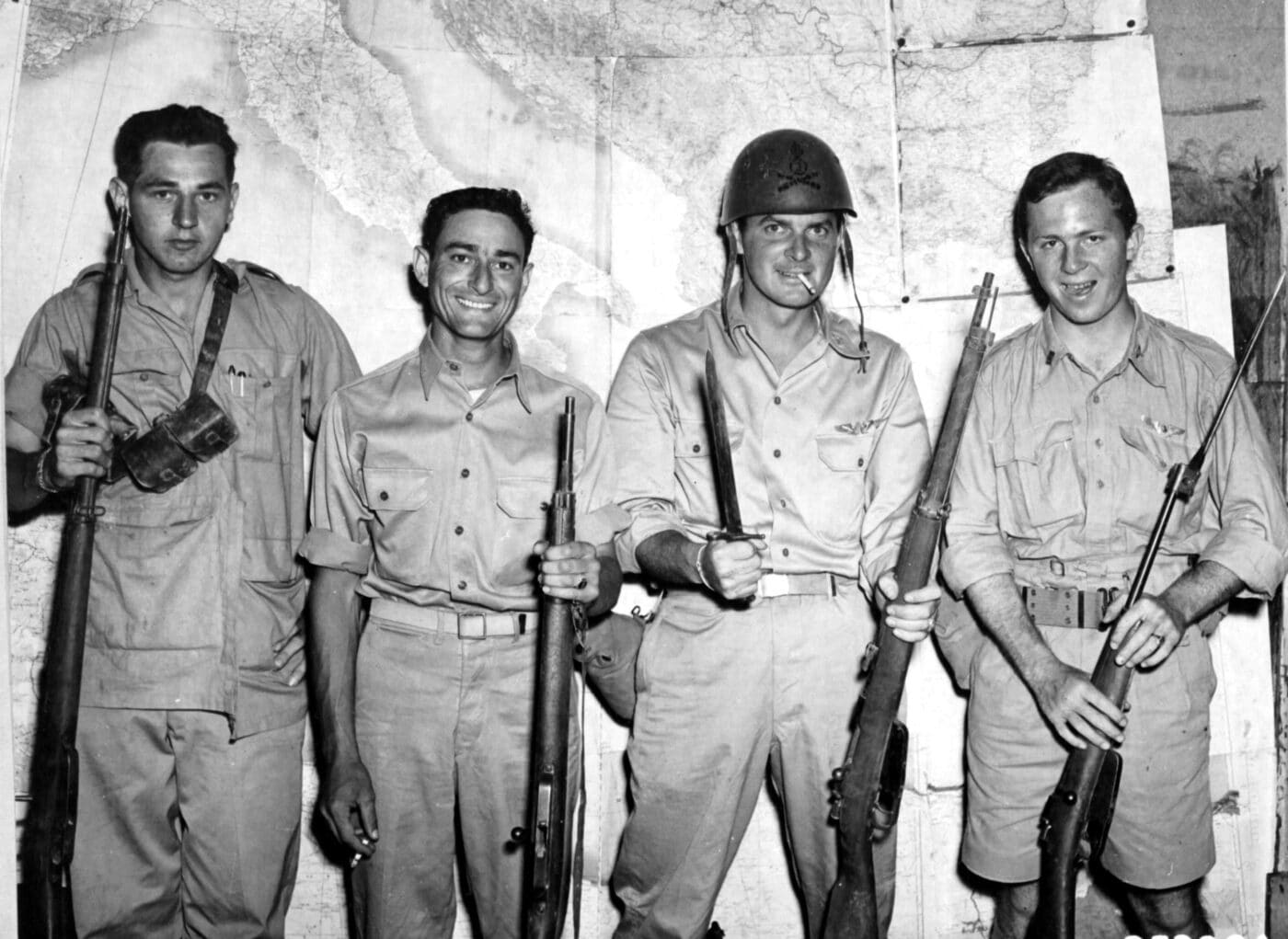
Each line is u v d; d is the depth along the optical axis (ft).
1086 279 9.84
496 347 10.09
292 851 10.32
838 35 12.58
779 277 9.89
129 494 10.05
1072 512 9.84
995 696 9.95
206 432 10.02
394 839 9.64
